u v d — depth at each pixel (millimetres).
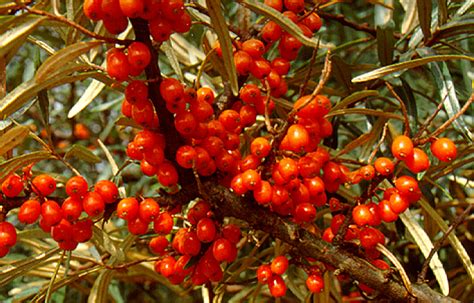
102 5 294
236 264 454
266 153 328
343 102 350
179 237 348
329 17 471
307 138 321
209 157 327
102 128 740
